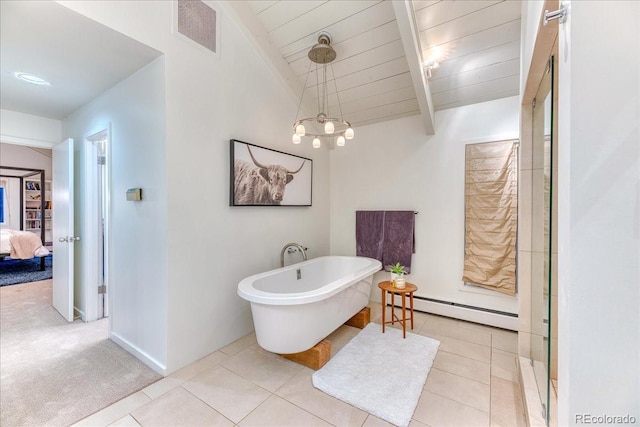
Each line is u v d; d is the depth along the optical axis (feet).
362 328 9.51
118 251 8.29
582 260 2.41
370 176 12.53
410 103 10.82
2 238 16.46
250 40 9.02
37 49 6.37
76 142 10.29
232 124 8.47
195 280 7.46
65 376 6.77
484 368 7.22
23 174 22.53
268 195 9.76
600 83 2.33
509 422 5.40
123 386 6.40
